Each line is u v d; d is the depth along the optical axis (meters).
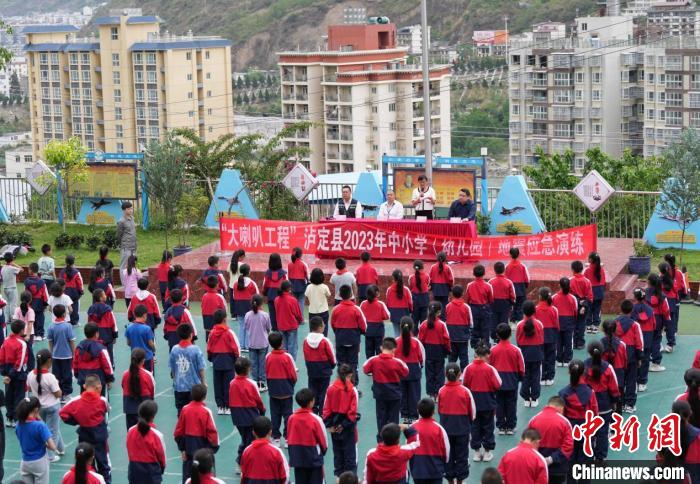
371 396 19.81
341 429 15.50
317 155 125.06
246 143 37.38
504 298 21.23
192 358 17.12
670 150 27.55
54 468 16.97
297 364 21.72
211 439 14.80
